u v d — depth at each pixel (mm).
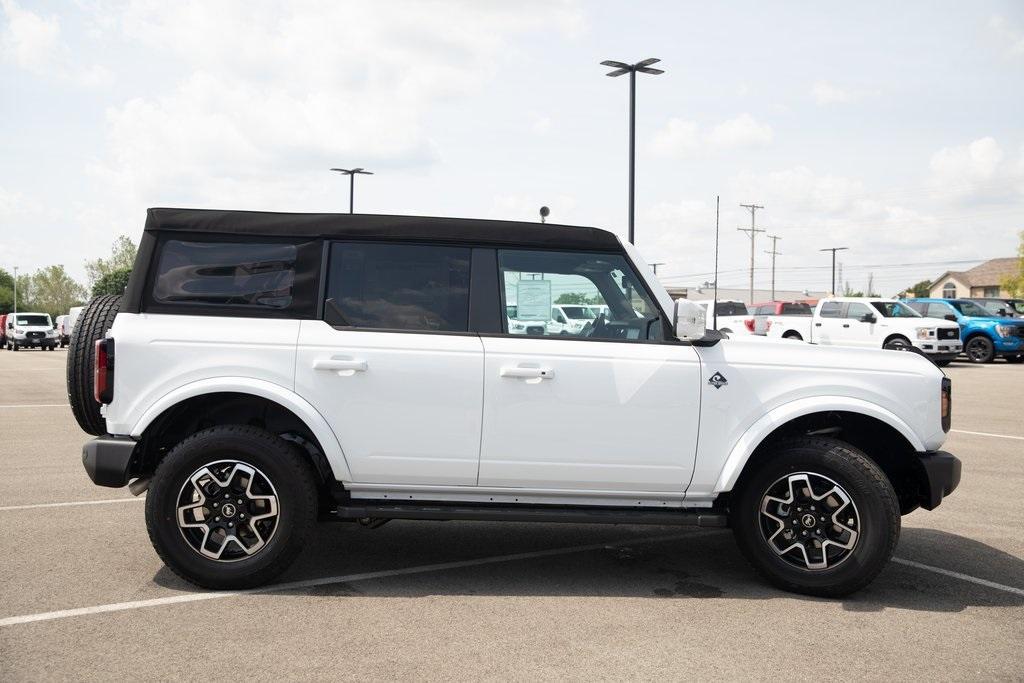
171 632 3807
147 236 4570
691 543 5598
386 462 4484
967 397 15070
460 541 5543
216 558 4371
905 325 21812
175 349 4438
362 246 4617
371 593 4414
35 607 4113
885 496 4340
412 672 3404
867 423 4875
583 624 3998
